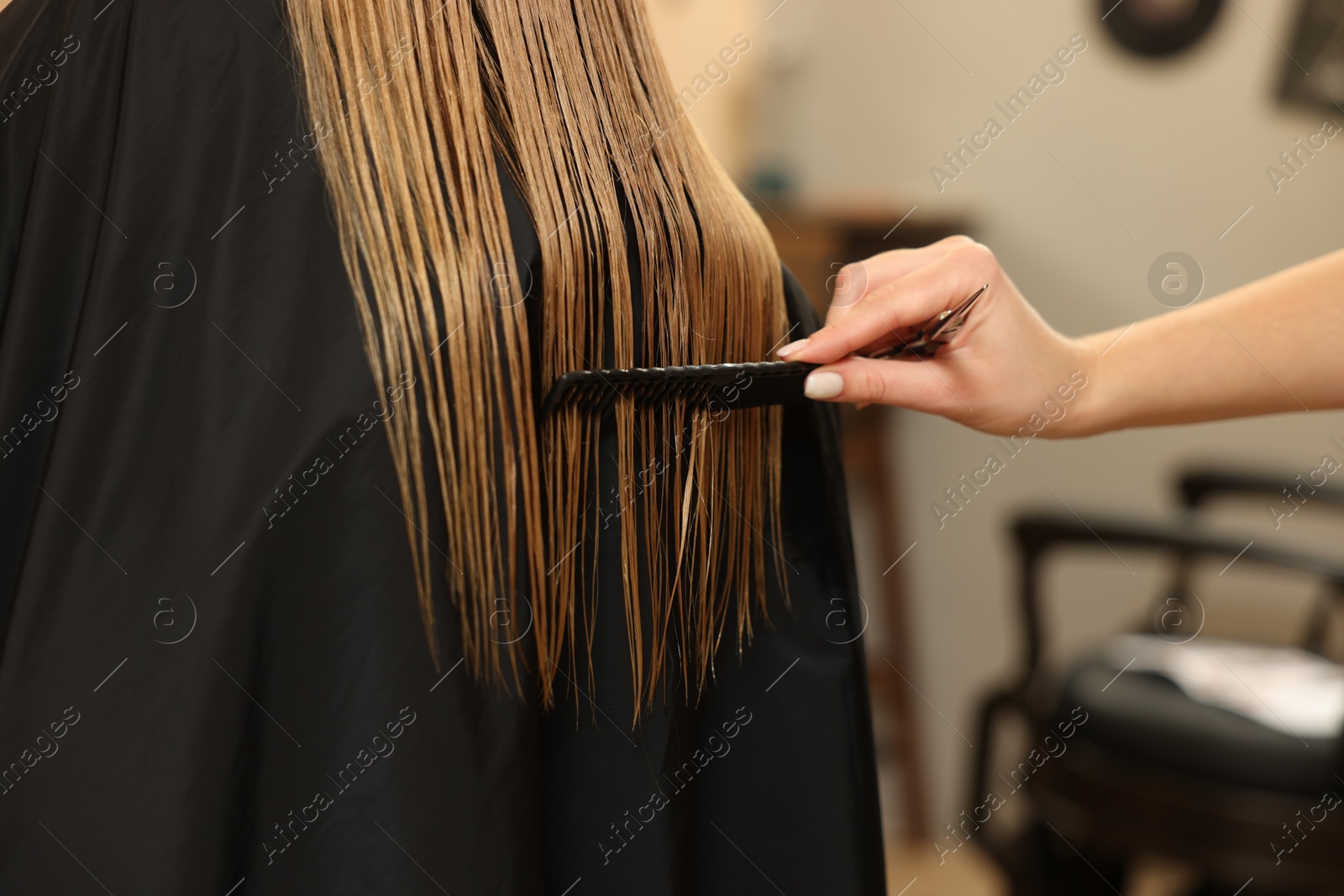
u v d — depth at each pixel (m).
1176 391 0.65
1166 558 1.78
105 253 0.37
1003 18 1.79
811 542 0.52
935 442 1.92
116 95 0.41
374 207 0.37
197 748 0.35
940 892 1.79
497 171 0.40
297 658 0.36
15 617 0.35
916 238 1.79
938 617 1.95
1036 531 1.25
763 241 0.49
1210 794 1.03
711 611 0.48
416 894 0.37
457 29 0.39
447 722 0.37
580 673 0.43
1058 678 1.25
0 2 0.48
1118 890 1.23
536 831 0.40
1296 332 0.65
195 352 0.37
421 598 0.37
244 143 0.38
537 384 0.40
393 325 0.37
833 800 0.51
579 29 0.43
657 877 0.44
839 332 0.50
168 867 0.35
